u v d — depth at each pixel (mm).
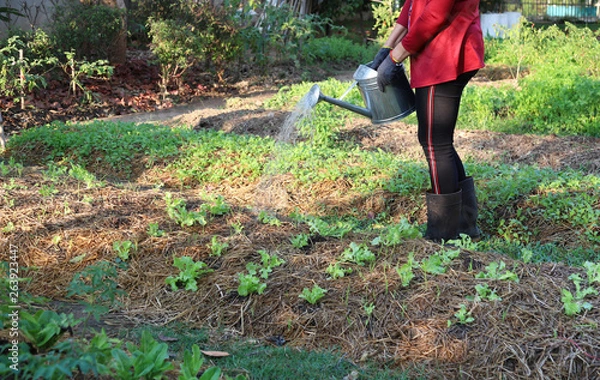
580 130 8734
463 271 3760
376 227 5496
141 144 7559
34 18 13469
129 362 2525
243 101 11297
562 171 6879
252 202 6129
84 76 11969
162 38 11727
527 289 3547
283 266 3926
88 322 3504
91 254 4164
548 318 3340
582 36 14648
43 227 4375
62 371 2217
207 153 7195
